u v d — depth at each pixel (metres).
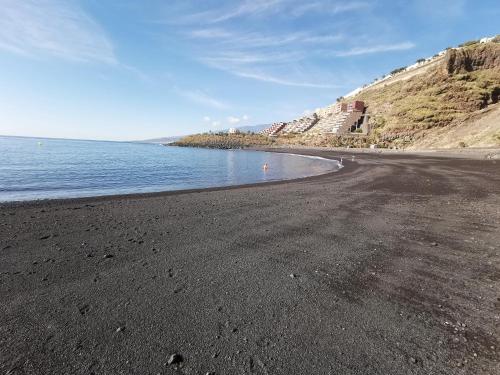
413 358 2.85
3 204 10.91
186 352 2.94
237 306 3.82
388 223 8.11
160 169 30.95
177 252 5.82
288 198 12.34
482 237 6.71
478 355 2.88
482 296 4.06
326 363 2.79
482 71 87.00
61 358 2.83
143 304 3.85
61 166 30.20
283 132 158.62
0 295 4.05
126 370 2.68
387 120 95.81
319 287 4.38
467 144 51.22
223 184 20.09
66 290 4.21
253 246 6.23
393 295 4.12
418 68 138.25
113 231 7.30
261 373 2.66
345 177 20.64
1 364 2.74
